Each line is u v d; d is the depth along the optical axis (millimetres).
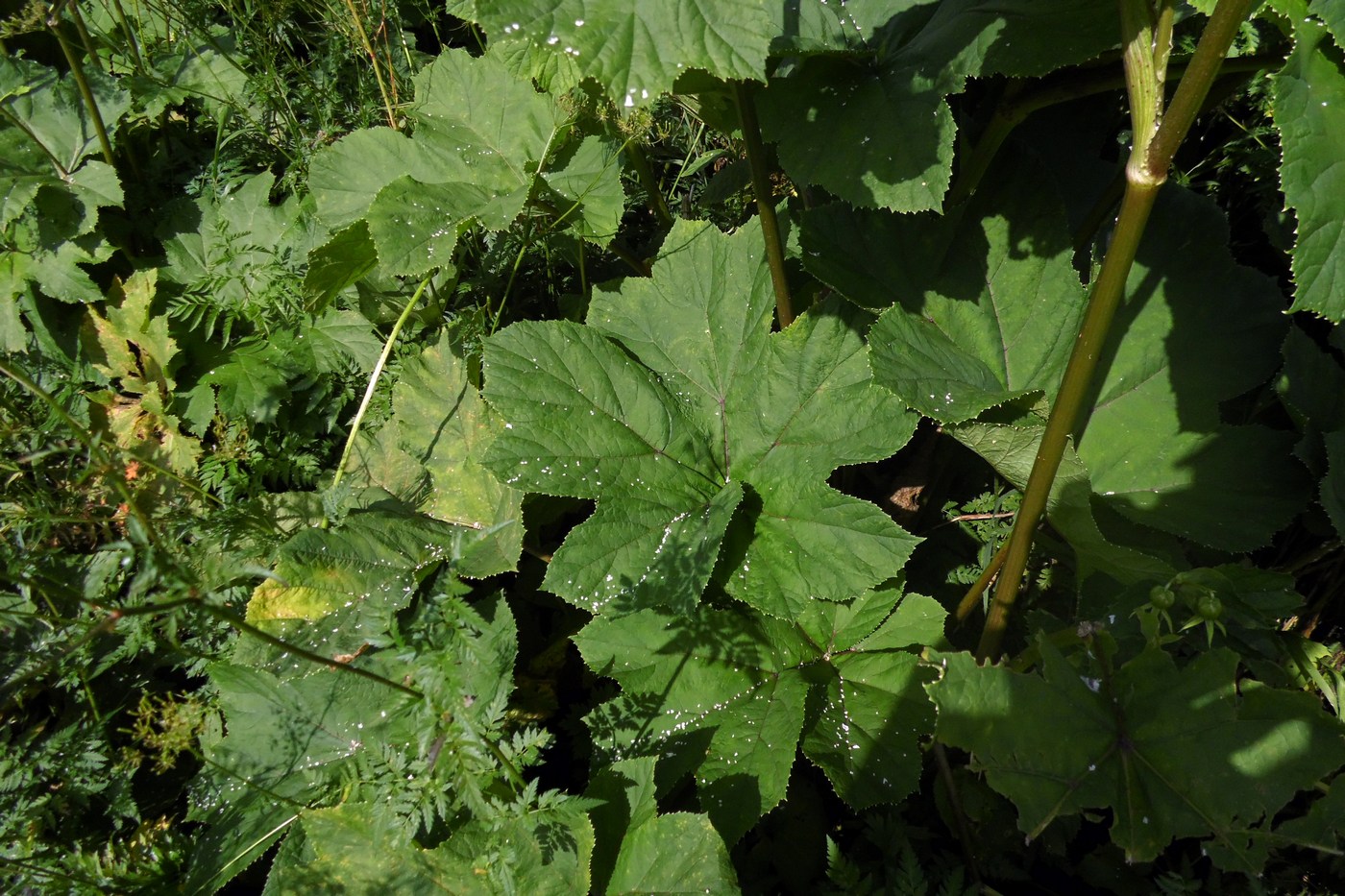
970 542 2281
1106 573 1970
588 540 1810
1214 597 1624
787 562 1850
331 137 2609
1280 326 1936
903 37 1768
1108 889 1877
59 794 1803
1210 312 1962
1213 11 1221
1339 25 1193
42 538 1942
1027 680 1628
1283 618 1917
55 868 1661
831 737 1793
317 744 1780
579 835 1512
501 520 2057
